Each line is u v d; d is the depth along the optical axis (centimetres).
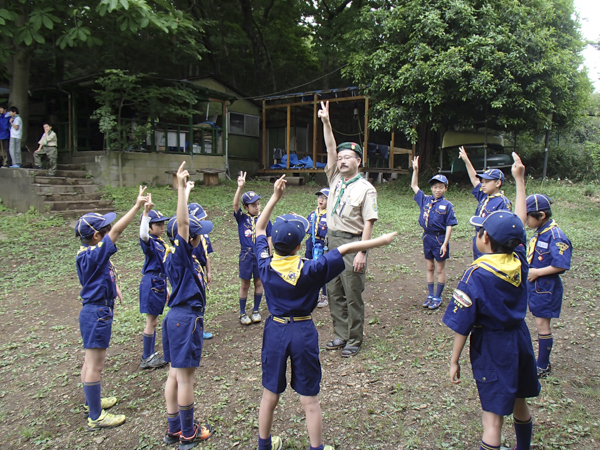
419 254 816
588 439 299
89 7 1170
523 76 1200
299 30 2353
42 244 933
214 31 2200
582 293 573
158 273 472
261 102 2081
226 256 880
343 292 477
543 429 313
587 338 452
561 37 1365
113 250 372
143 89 1379
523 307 257
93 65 1861
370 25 1398
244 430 346
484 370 256
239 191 555
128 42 1603
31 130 1694
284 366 284
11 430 381
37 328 589
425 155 1605
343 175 453
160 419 379
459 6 1206
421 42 1253
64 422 388
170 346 331
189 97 1484
